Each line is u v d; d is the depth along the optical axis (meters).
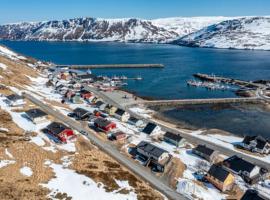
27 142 60.91
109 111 93.12
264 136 85.25
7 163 50.78
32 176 48.09
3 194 41.06
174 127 88.88
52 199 42.62
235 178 58.88
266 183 57.69
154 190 50.31
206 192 52.25
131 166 58.62
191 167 61.53
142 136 77.62
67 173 51.00
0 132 62.78
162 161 60.84
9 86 103.81
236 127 92.31
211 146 74.06
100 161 57.88
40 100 96.88
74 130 73.50
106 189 47.62
